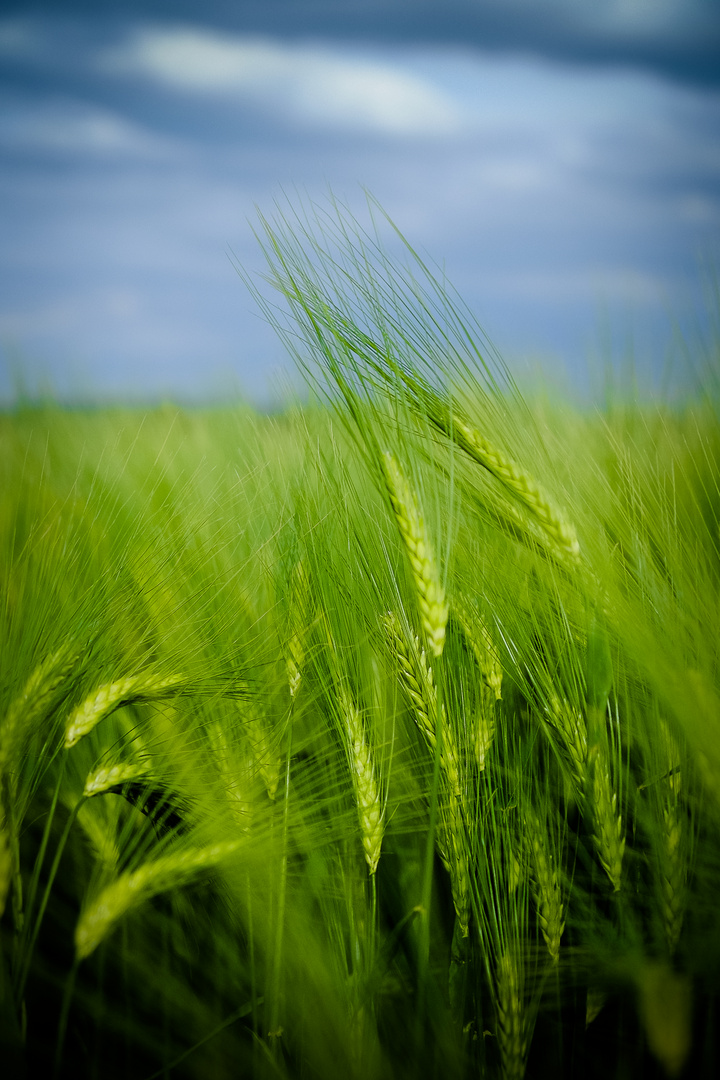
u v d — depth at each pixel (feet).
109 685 2.10
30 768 2.09
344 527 2.26
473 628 2.21
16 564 2.26
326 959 2.15
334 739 2.28
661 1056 2.05
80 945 1.95
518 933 2.10
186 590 2.34
